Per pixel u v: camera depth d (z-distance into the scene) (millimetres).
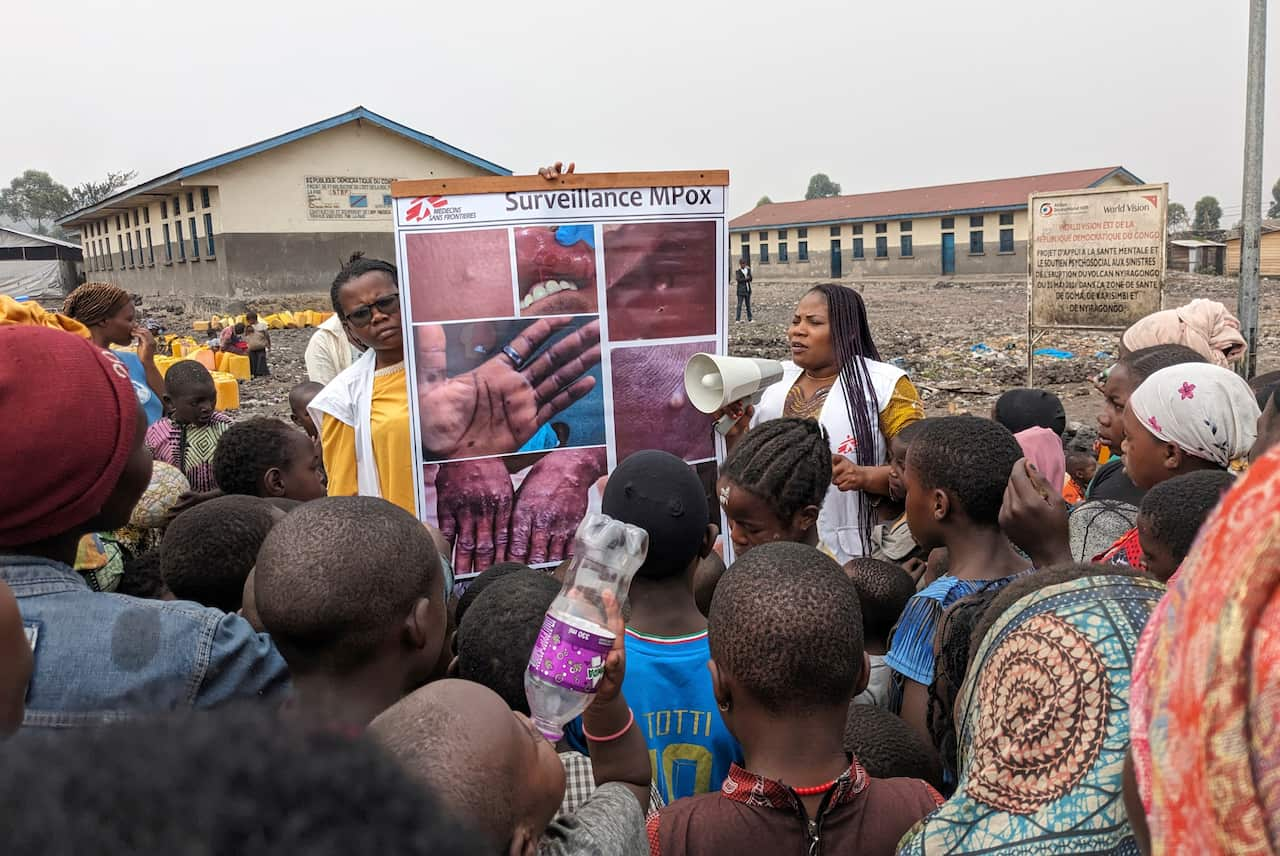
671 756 2271
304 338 30234
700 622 2422
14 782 604
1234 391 2930
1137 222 10391
